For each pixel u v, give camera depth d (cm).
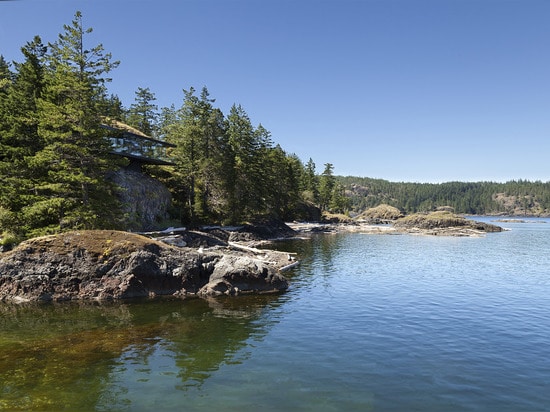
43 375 1181
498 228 10325
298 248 5359
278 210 9538
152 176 5797
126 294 2298
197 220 5975
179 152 5756
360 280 2947
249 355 1377
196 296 2370
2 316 1897
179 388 1102
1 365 1259
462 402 1034
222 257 2575
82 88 3045
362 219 15962
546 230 10950
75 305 2130
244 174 7281
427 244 6291
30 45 4122
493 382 1163
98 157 3167
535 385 1145
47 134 2922
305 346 1478
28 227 2969
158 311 2016
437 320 1850
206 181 6222
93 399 1025
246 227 6600
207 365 1280
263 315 1939
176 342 1520
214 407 988
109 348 1440
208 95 6388
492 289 2620
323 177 13575
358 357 1363
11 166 3055
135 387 1105
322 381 1161
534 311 2028
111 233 2472
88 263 2312
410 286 2716
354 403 1020
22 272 2247
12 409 960
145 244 2433
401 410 988
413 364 1302
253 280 2494
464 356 1379
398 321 1830
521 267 3728
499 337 1598
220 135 6431
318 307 2109
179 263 2450
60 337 1566
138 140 5150
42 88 3591
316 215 11625
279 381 1158
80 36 3212
